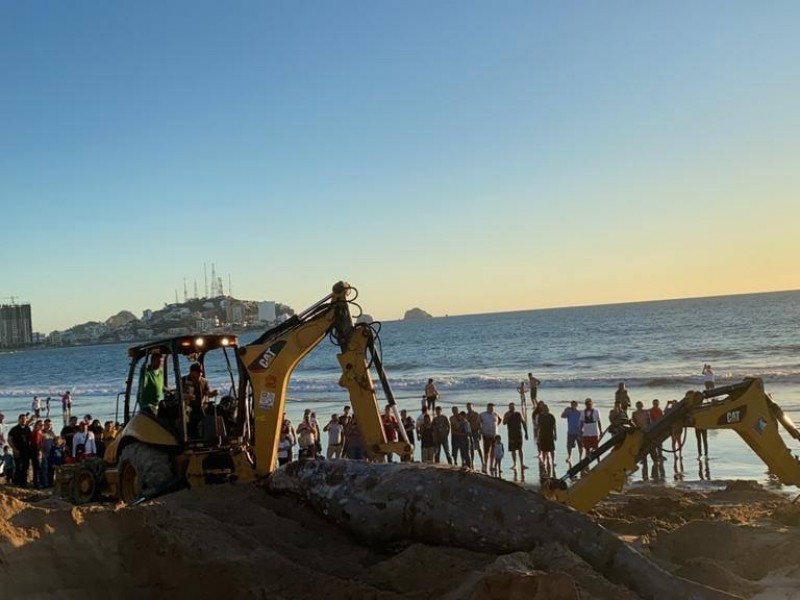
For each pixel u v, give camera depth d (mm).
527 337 82625
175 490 10078
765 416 9289
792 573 7297
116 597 5359
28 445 18781
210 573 5535
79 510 5473
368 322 9953
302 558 6363
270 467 9977
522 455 18859
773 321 76250
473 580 5324
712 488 14609
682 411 9320
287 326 10305
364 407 9766
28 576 4996
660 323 87875
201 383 10930
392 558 6207
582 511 9148
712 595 5605
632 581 5715
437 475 6734
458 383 37625
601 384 34469
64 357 134875
